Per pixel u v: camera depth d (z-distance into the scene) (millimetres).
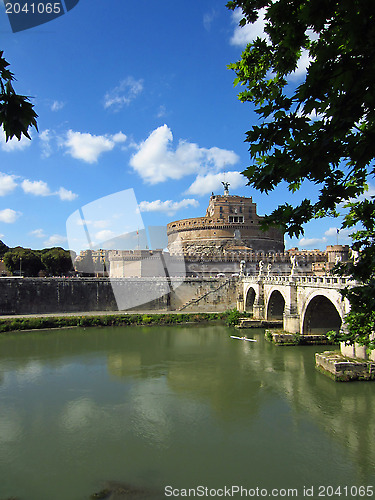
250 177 6219
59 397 34531
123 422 28812
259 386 37094
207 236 138875
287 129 5520
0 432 27281
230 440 25719
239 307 98875
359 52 4820
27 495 19875
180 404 32562
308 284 52188
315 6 4762
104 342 62000
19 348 57156
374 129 5383
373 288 7188
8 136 4953
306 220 6875
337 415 29625
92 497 19688
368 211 7727
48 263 111875
